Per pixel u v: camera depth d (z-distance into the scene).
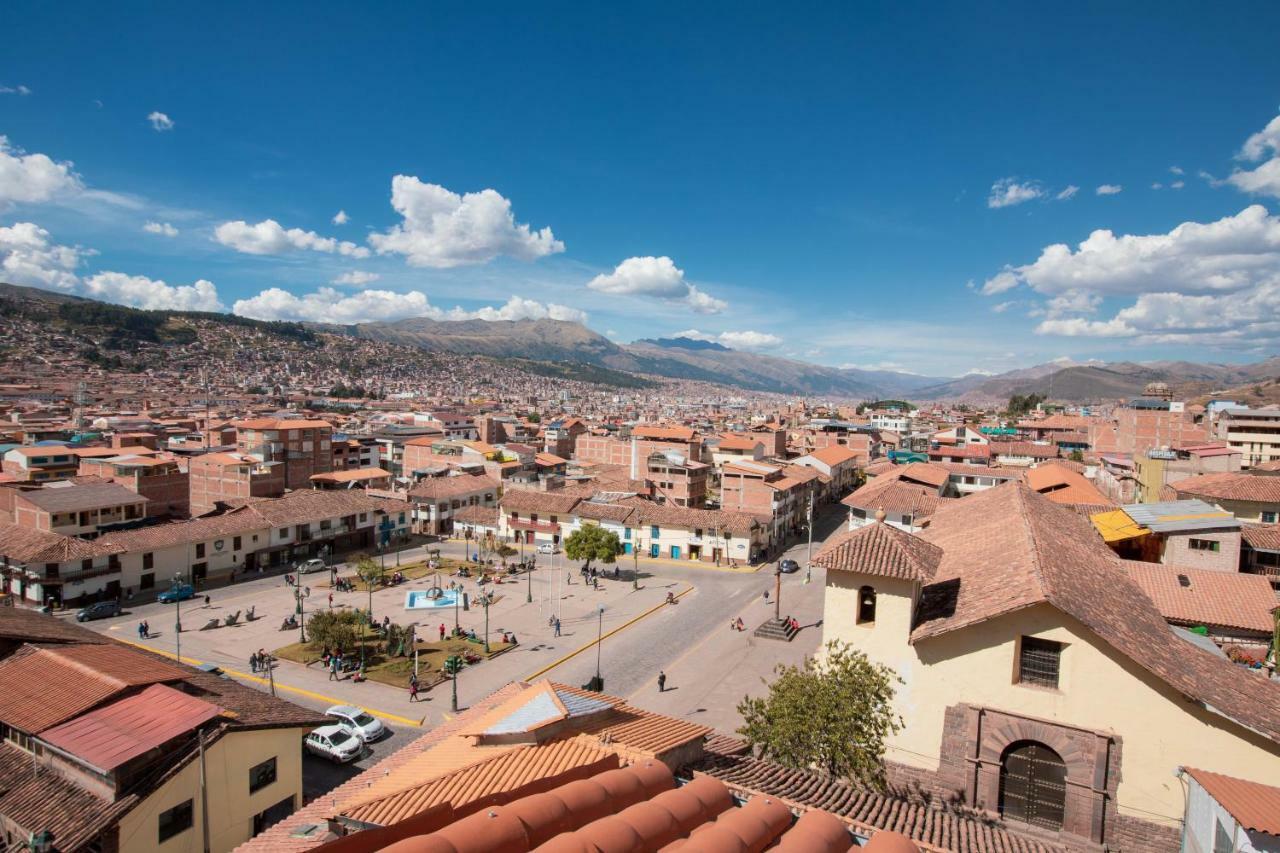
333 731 43.38
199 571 83.44
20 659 31.09
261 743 30.52
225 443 159.38
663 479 122.81
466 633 66.75
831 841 13.95
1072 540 35.81
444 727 26.16
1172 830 21.66
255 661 56.75
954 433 184.38
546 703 21.48
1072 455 146.00
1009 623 23.89
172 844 27.00
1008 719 23.81
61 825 25.02
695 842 12.71
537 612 75.12
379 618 72.06
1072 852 21.92
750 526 96.56
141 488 97.56
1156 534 48.47
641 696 52.47
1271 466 80.69
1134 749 22.23
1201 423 152.00
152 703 28.94
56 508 79.94
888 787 25.30
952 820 20.19
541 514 107.88
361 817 15.33
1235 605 39.28
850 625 26.78
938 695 25.06
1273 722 20.81
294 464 123.75
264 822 30.67
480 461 140.38
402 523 108.94
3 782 27.42
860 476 159.75
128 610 72.19
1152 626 25.89
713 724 47.25
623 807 14.55
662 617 73.50
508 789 16.11
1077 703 22.94
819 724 24.86
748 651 62.41
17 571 71.12
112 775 25.67
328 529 97.69
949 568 30.67
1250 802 17.92
